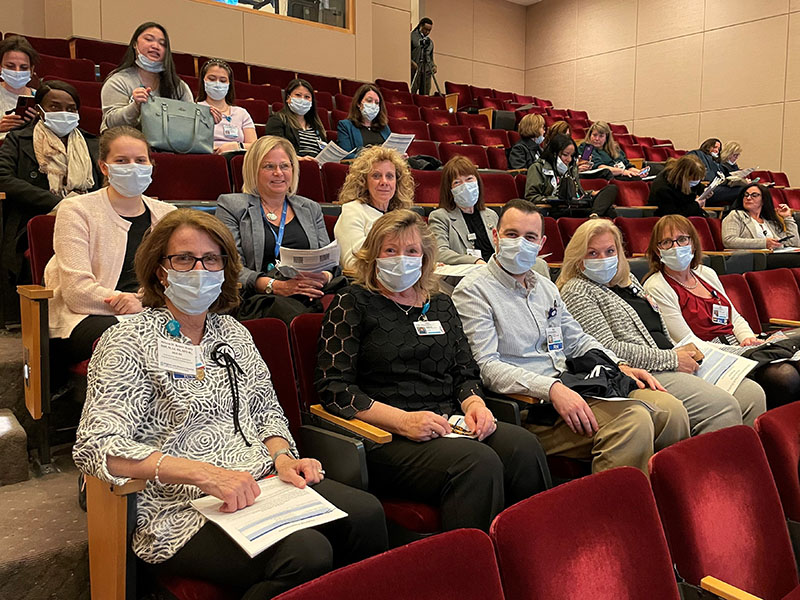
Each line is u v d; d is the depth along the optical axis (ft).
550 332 7.74
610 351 8.09
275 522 4.33
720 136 32.24
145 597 5.21
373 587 2.99
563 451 7.22
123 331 4.87
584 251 8.74
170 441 4.81
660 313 9.55
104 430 4.45
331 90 24.63
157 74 12.38
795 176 29.71
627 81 36.09
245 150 12.89
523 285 7.76
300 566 4.14
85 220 7.47
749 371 8.31
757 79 30.81
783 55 29.91
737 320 10.35
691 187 18.40
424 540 3.25
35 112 9.81
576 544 3.70
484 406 6.42
